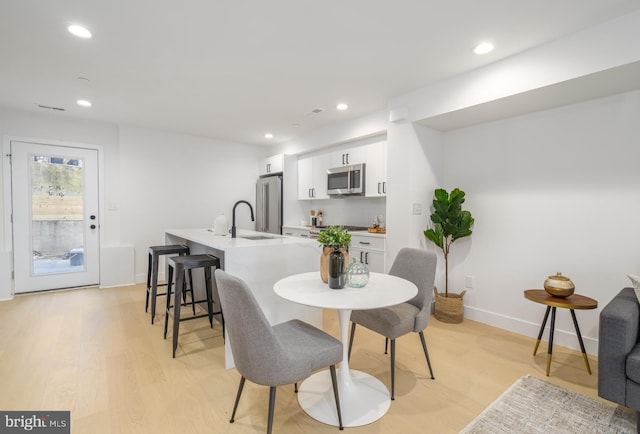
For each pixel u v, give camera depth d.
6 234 3.83
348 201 4.70
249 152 5.67
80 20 1.96
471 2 1.79
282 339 1.69
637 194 2.30
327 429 1.65
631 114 2.31
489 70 2.54
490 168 3.13
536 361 2.38
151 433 1.60
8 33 2.10
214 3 1.81
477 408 1.82
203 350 2.51
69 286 4.23
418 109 3.08
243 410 1.79
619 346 1.57
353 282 1.83
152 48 2.31
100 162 4.36
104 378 2.08
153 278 3.09
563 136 2.65
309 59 2.48
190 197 5.05
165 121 4.25
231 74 2.75
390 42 2.23
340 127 4.22
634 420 1.70
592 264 2.51
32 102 3.49
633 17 1.87
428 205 3.37
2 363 2.25
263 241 2.59
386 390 1.98
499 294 3.07
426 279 2.19
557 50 2.17
